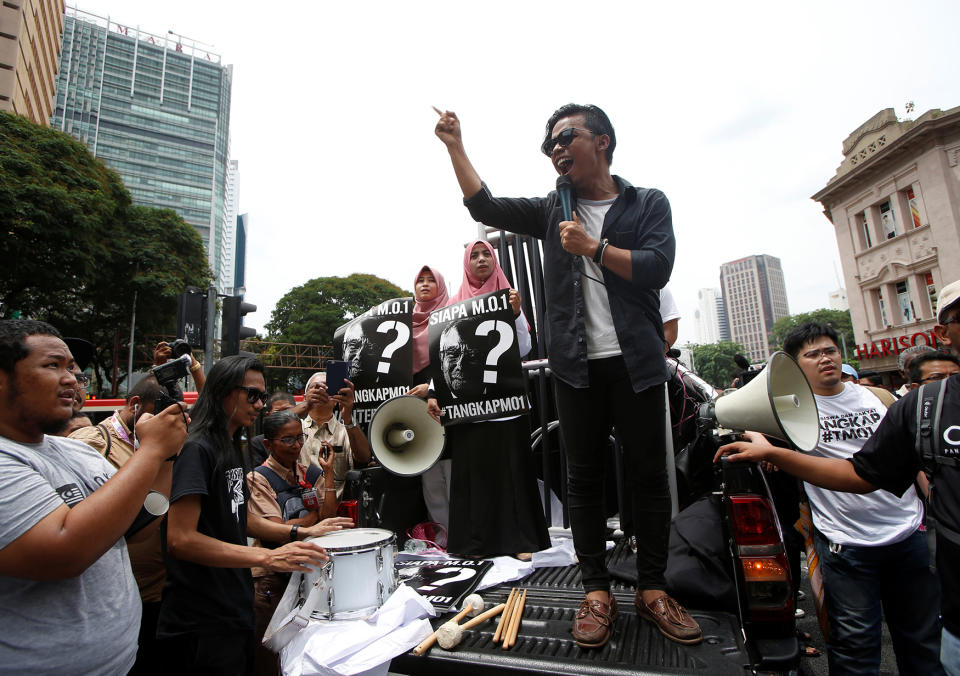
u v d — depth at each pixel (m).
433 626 2.16
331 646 1.93
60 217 17.61
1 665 1.32
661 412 2.12
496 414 3.30
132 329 24.78
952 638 1.65
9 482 1.31
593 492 2.18
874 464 1.92
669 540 2.34
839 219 25.75
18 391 1.46
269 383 40.78
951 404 1.70
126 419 3.15
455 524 3.30
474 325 3.47
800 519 2.92
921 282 21.77
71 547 1.29
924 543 2.46
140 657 2.63
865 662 2.46
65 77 97.25
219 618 2.02
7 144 17.19
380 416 3.29
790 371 2.14
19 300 20.11
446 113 2.29
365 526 3.05
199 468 2.05
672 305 3.99
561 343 2.21
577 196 2.34
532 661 1.80
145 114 104.06
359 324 3.96
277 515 2.88
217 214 110.44
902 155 22.02
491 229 4.65
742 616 1.83
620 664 1.72
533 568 2.90
